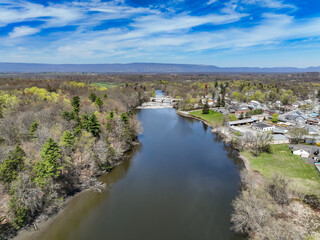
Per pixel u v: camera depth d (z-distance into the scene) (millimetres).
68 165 49375
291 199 44656
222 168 62125
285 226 36281
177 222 40344
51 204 42875
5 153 46562
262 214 35938
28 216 39344
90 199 47812
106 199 47906
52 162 43750
